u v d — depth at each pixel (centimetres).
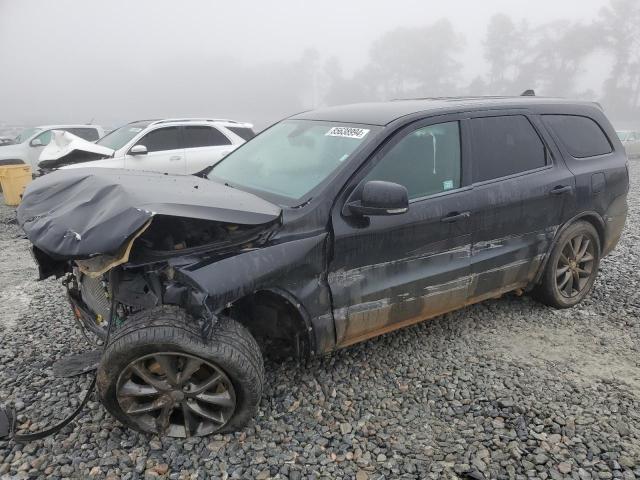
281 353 379
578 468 283
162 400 290
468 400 341
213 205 282
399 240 340
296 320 321
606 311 473
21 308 486
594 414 327
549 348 408
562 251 453
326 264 319
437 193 361
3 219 954
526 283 440
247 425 313
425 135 365
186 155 985
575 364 386
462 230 369
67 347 405
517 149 410
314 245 310
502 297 498
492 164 392
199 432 300
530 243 419
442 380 362
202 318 275
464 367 380
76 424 310
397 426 317
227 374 284
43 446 293
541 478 277
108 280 319
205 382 288
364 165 336
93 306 352
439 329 435
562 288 466
